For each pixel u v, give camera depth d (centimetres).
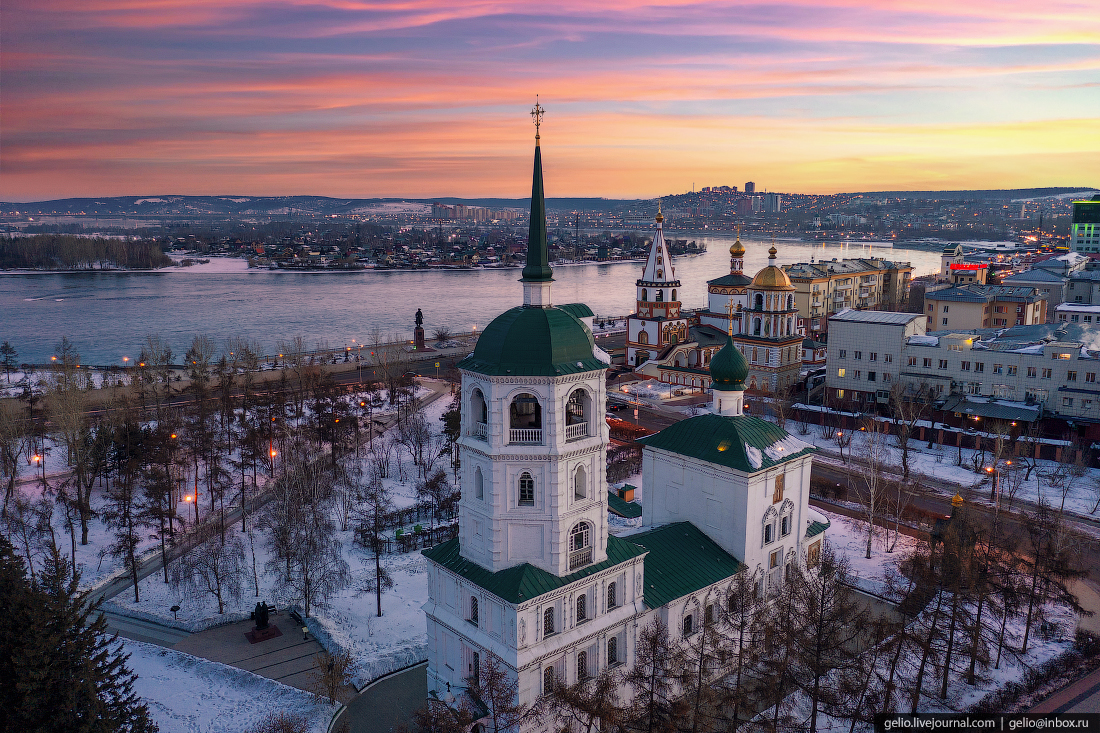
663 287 17412
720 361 6906
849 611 5209
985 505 9488
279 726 5097
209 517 9231
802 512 6844
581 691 4797
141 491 9750
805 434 12706
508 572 4900
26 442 11350
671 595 5659
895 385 12719
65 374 12850
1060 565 6538
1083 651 6234
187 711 5600
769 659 5616
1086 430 11256
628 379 17312
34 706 4144
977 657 5806
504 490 4850
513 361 4647
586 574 5003
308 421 12312
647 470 6988
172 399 15038
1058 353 11606
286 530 7356
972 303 17462
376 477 10488
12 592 4456
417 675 6056
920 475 10581
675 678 5012
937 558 6222
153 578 7900
